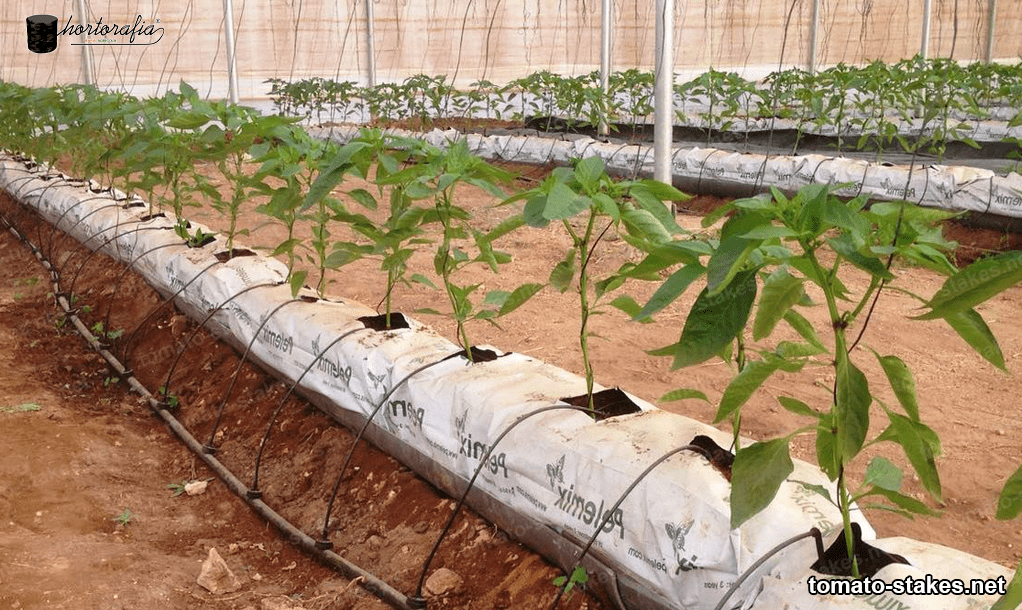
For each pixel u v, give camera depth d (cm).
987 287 172
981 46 2092
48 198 930
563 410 346
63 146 938
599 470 311
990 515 387
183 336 634
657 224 293
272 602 355
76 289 775
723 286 197
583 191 311
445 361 411
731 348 290
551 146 1325
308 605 362
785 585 242
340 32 1922
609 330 635
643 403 360
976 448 449
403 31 1958
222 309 575
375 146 420
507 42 2009
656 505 286
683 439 312
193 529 430
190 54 1811
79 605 334
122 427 536
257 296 546
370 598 362
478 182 369
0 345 660
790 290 223
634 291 738
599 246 870
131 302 714
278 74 1892
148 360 634
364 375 435
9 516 411
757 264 220
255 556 410
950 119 1384
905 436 226
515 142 1380
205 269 605
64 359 639
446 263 411
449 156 394
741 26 2081
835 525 262
